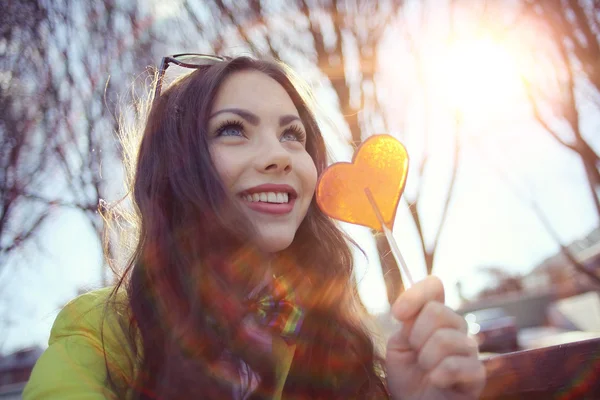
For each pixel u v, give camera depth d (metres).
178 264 0.44
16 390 2.80
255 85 0.47
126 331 0.42
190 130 0.46
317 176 0.52
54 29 1.59
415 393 0.34
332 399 0.48
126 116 0.62
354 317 0.54
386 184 0.38
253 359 0.41
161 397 0.39
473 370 0.29
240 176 0.44
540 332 5.17
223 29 1.37
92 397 0.35
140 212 0.50
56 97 1.59
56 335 0.41
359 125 1.36
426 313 0.30
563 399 0.41
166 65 0.53
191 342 0.41
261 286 0.45
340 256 0.55
